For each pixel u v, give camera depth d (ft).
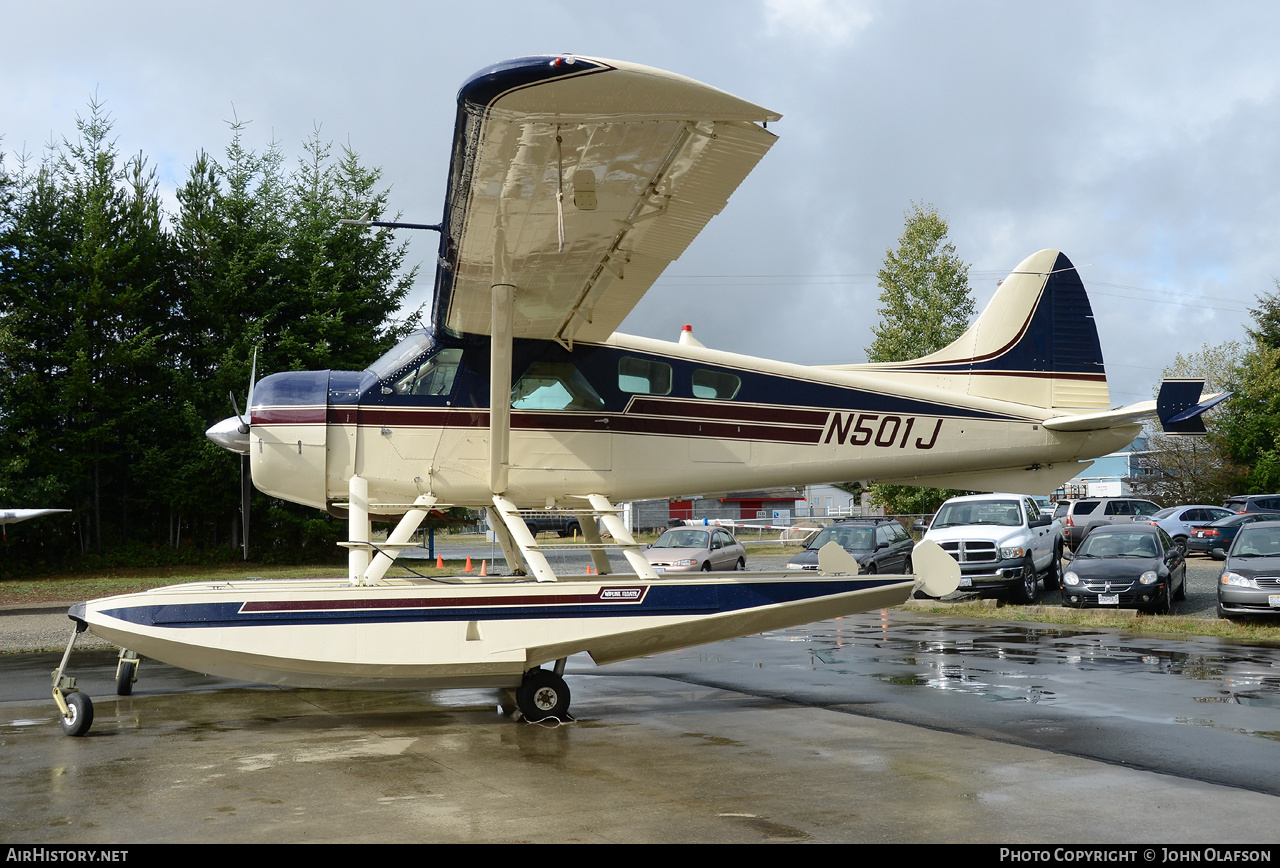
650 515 121.29
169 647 18.70
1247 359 107.04
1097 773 15.14
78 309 67.41
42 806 13.47
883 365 26.68
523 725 19.62
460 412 22.18
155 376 71.36
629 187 16.76
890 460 24.95
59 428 68.44
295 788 14.43
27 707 22.15
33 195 70.64
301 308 76.07
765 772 15.31
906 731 18.54
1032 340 27.30
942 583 22.59
